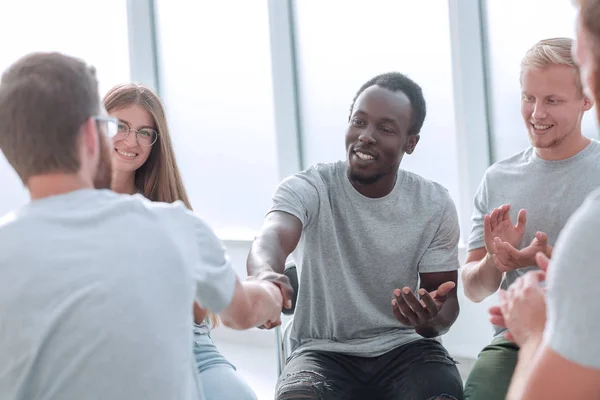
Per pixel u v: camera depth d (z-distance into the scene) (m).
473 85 3.46
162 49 4.82
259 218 4.52
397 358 2.01
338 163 2.14
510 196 2.11
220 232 4.69
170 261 1.17
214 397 1.82
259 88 4.42
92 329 1.08
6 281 1.08
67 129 1.13
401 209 2.09
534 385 0.97
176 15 4.71
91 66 1.21
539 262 1.25
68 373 1.09
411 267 2.11
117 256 1.12
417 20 3.72
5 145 1.15
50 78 1.13
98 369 1.09
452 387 1.88
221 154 4.64
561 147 2.03
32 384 1.10
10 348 1.09
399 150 2.05
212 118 4.65
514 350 1.99
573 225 0.95
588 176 2.02
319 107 4.15
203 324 2.01
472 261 2.18
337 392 1.95
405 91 2.06
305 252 2.09
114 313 1.10
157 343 1.13
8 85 1.13
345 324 2.08
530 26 3.34
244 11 4.43
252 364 3.91
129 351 1.10
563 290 0.95
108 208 1.16
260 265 1.81
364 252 2.08
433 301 1.84
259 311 1.48
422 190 2.12
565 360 0.94
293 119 4.22
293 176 2.11
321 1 4.06
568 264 0.94
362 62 3.95
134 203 1.18
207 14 4.58
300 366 1.97
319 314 2.10
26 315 1.08
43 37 5.09
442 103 3.67
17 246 1.10
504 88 3.44
